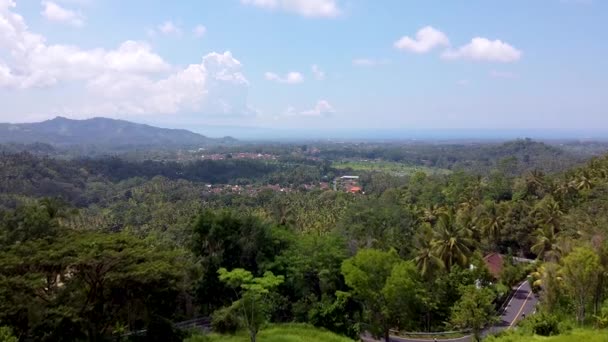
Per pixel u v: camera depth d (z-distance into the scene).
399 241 62.38
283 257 42.50
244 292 34.78
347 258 42.00
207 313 42.16
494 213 79.75
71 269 27.84
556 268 42.78
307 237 44.88
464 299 39.44
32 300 25.14
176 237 74.56
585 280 37.03
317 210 109.50
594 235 47.69
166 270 29.12
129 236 31.94
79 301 27.50
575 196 78.50
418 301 40.94
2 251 28.83
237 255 43.12
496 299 52.25
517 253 76.25
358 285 37.16
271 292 40.19
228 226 43.69
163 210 112.75
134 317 31.77
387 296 36.56
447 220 53.72
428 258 47.47
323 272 40.41
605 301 39.47
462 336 41.53
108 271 27.89
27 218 35.28
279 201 121.94
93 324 29.28
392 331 42.56
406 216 73.12
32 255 26.95
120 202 130.50
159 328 31.83
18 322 25.69
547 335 35.84
